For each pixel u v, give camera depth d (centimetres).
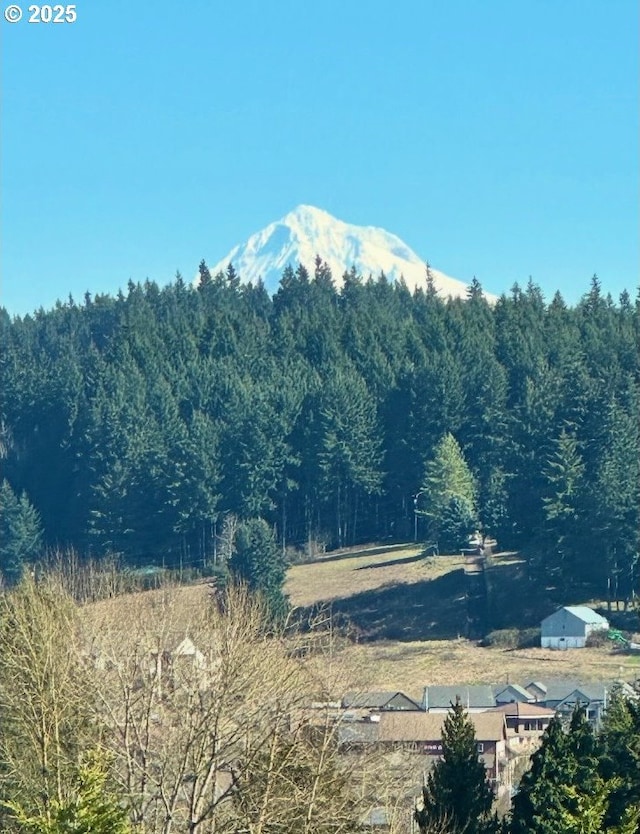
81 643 2823
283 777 2342
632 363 12175
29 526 11112
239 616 2844
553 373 12112
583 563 9338
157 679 2597
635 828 2273
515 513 10181
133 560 11094
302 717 2481
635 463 9600
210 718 2455
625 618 8644
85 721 2517
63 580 3909
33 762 2391
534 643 8469
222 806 2580
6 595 3078
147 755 2502
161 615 2995
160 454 11750
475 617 9031
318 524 11950
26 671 2506
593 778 2939
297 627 3666
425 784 3609
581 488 9531
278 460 11975
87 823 1672
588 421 10481
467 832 3119
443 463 11244
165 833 2330
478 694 6775
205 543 11450
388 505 12206
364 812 2588
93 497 11844
